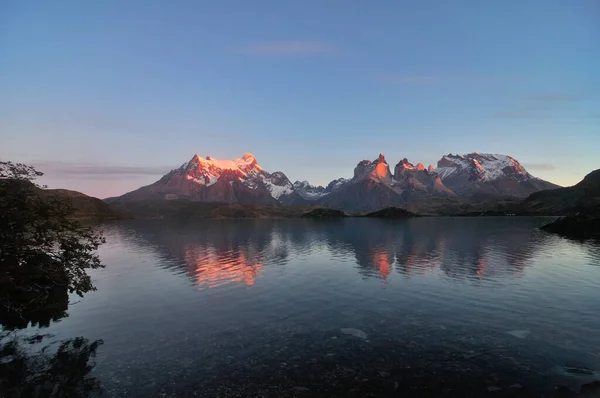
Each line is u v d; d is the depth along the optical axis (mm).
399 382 16922
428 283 38719
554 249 69750
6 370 18812
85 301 33188
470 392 15953
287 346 21516
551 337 22391
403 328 24453
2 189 30312
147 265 54344
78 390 16578
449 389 16234
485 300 31406
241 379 17391
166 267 52312
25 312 29234
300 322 26094
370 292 35062
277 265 53406
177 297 34312
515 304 29984
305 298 33125
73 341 22984
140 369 18672
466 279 40656
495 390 16062
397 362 19094
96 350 21406
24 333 24594
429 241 90750
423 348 20922
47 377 17953
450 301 31219
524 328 24094
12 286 29016
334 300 32188
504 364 18656
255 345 21766
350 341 22203
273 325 25516
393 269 48094
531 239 94000
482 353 20078
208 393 16141
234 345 21828
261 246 83688
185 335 23734
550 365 18453
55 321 27250
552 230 123938
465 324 25047
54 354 20859
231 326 25438
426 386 16516
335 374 17797
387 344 21625
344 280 41219
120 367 18953
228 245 86938
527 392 15859
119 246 85438
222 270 49312
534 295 32938
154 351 21078
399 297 32906
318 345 21625
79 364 19406
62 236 33875
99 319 27594
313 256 63562
